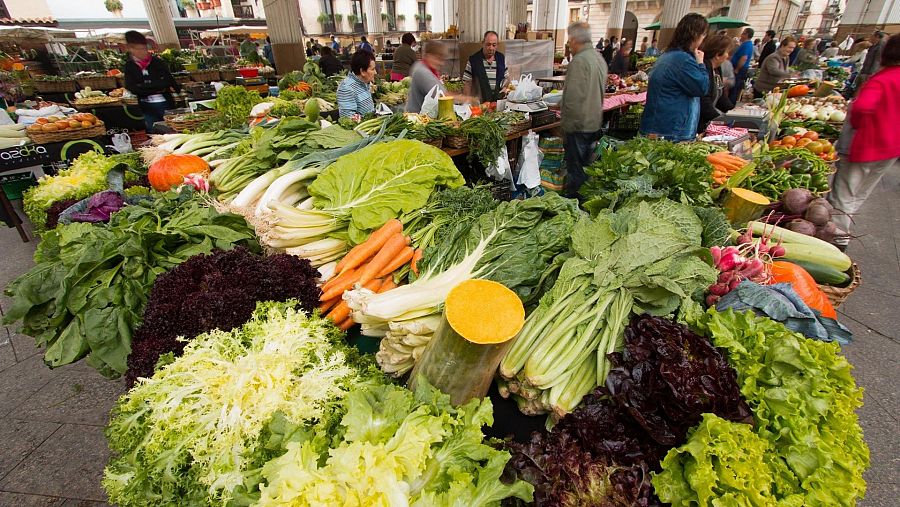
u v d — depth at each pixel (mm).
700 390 1284
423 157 2738
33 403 2988
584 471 1226
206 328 1578
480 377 1392
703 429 1195
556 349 1535
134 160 3832
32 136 4910
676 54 4539
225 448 1189
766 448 1222
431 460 1130
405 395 1243
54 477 2492
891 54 4020
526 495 1134
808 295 2033
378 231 2227
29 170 4992
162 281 1743
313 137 3287
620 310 1619
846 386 1408
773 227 2611
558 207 2162
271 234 2180
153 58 7445
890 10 19641
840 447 1286
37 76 12562
